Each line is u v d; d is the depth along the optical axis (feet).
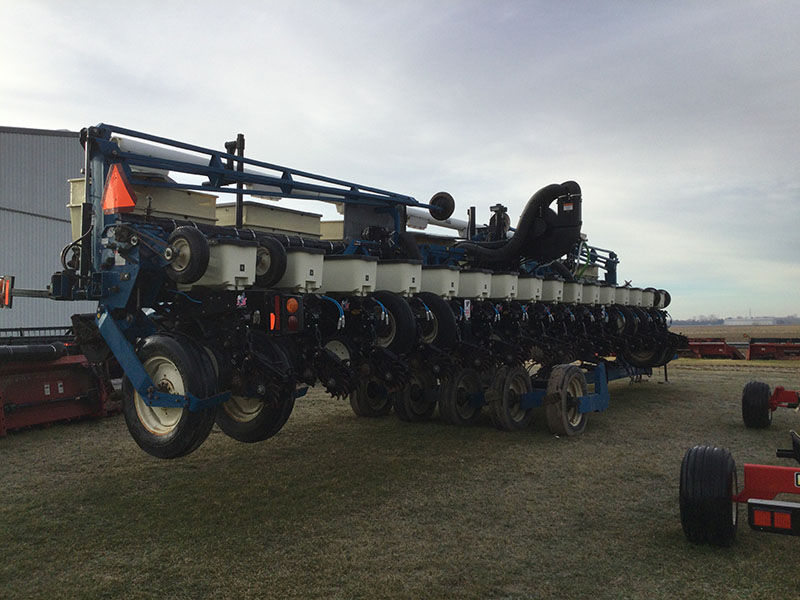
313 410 28.17
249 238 17.26
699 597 10.22
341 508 14.55
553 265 30.22
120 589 10.46
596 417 26.89
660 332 36.09
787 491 11.46
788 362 56.44
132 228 14.46
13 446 20.80
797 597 10.16
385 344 19.38
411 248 22.47
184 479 16.89
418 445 21.03
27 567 11.35
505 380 23.24
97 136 14.97
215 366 14.76
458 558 11.73
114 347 14.89
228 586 10.55
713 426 24.82
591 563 11.52
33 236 62.13
